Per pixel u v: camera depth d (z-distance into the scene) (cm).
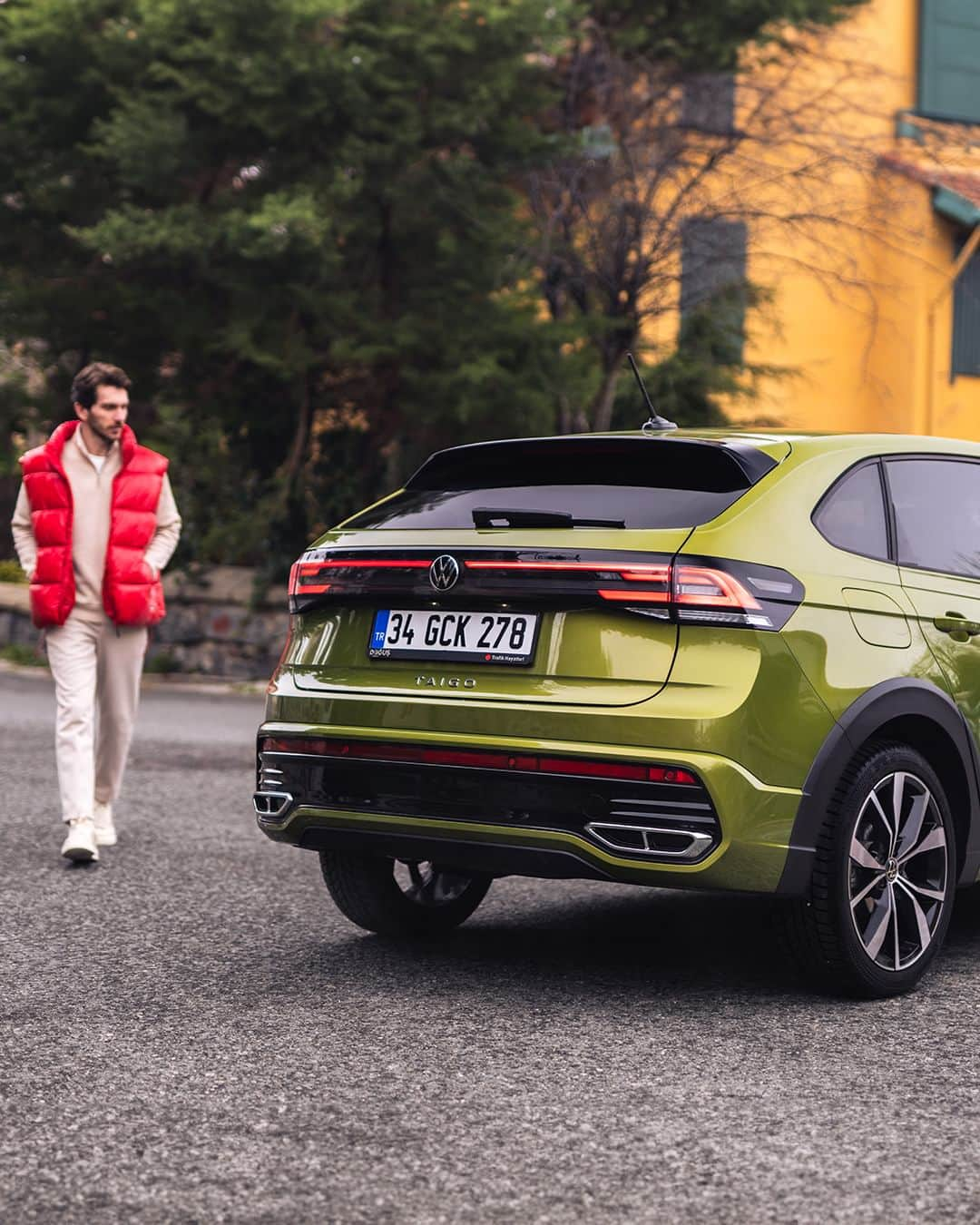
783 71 1845
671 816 461
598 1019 479
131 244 1478
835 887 488
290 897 661
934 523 564
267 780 541
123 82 1608
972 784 546
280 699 539
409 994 508
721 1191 340
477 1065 431
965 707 542
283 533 1745
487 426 1608
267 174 1566
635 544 478
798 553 496
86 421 741
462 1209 330
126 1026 470
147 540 752
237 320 1531
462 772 487
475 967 545
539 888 700
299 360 1529
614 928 614
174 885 682
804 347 2148
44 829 816
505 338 1553
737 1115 390
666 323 1720
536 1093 407
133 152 1501
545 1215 327
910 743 543
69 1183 345
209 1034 461
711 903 670
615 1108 395
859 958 497
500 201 1595
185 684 1709
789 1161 358
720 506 492
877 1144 370
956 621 542
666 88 1683
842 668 493
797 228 1590
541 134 1605
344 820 514
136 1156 361
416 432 1670
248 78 1458
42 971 534
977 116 2234
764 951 576
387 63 1528
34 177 1634
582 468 525
